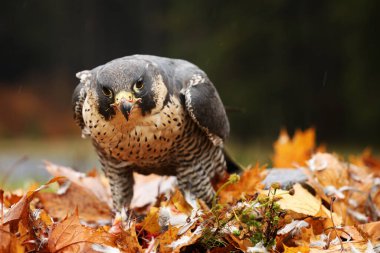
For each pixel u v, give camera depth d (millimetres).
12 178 18875
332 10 40062
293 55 42344
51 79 61156
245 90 41656
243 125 41438
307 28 41844
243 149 27172
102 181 10156
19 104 56875
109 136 7578
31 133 53625
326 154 9039
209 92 8234
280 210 6574
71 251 5832
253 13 42656
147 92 7320
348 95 39312
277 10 42219
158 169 8539
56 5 61438
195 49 44438
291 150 11039
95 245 5836
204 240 6402
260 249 6047
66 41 62250
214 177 9125
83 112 7734
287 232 6602
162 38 59312
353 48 38625
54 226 6090
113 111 7320
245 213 6293
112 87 7184
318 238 6801
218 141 8484
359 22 38500
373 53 38281
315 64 42062
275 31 42062
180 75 8078
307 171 8734
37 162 29594
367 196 8664
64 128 55844
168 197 8125
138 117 7398
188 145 8133
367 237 6668
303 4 41844
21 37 61094
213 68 42500
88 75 7973
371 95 38438
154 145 7719
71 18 62250
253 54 42438
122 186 8500
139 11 61656
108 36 62625
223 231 6430
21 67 61969
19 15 60562
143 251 6195
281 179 8578
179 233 6367
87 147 36844
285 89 41844
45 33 61688
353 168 9305
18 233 6004
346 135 41531
